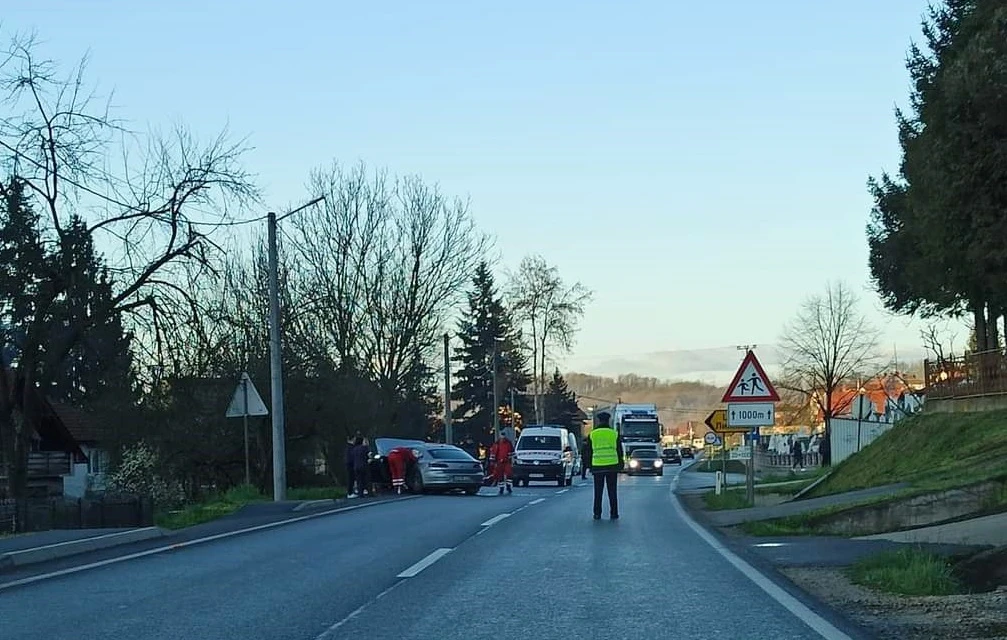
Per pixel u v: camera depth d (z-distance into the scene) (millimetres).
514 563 12758
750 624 8594
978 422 23797
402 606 9633
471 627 8578
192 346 28219
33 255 25609
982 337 35656
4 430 26672
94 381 28078
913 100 33062
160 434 32781
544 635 8227
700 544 14898
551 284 74938
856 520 16672
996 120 12562
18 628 8758
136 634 8430
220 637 8266
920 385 63375
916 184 19297
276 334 27234
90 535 15789
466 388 86312
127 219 27250
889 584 10500
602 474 19812
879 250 41938
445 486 32500
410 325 51344
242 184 28062
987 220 13188
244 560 13500
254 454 37469
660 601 9789
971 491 16547
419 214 52250
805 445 76188
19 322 26172
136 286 27203
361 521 19844
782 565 12398
